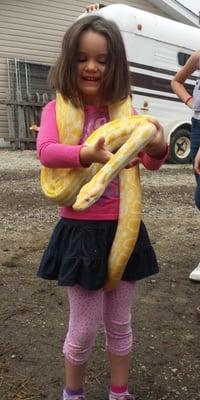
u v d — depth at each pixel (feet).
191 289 13.60
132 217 7.31
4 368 9.52
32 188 27.76
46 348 10.27
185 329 11.27
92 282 7.23
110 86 7.28
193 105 13.28
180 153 43.55
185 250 16.97
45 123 7.39
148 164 7.66
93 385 9.08
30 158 42.86
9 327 11.09
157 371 9.56
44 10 53.88
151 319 11.68
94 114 7.54
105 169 6.47
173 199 26.02
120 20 38.42
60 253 7.52
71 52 7.07
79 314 7.49
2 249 16.44
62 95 7.35
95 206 7.32
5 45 52.37
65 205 7.39
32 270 14.55
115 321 7.86
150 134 6.83
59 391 8.88
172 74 42.91
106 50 7.08
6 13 51.85
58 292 13.01
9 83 52.37
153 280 14.12
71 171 7.18
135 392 8.89
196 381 9.28
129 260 7.62
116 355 8.01
